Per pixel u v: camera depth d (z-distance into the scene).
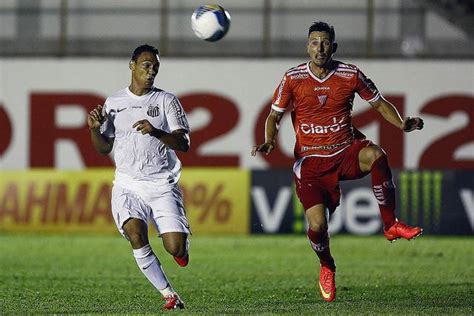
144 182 30.31
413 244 60.09
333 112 31.17
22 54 71.06
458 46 70.25
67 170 65.94
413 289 38.69
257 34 70.88
